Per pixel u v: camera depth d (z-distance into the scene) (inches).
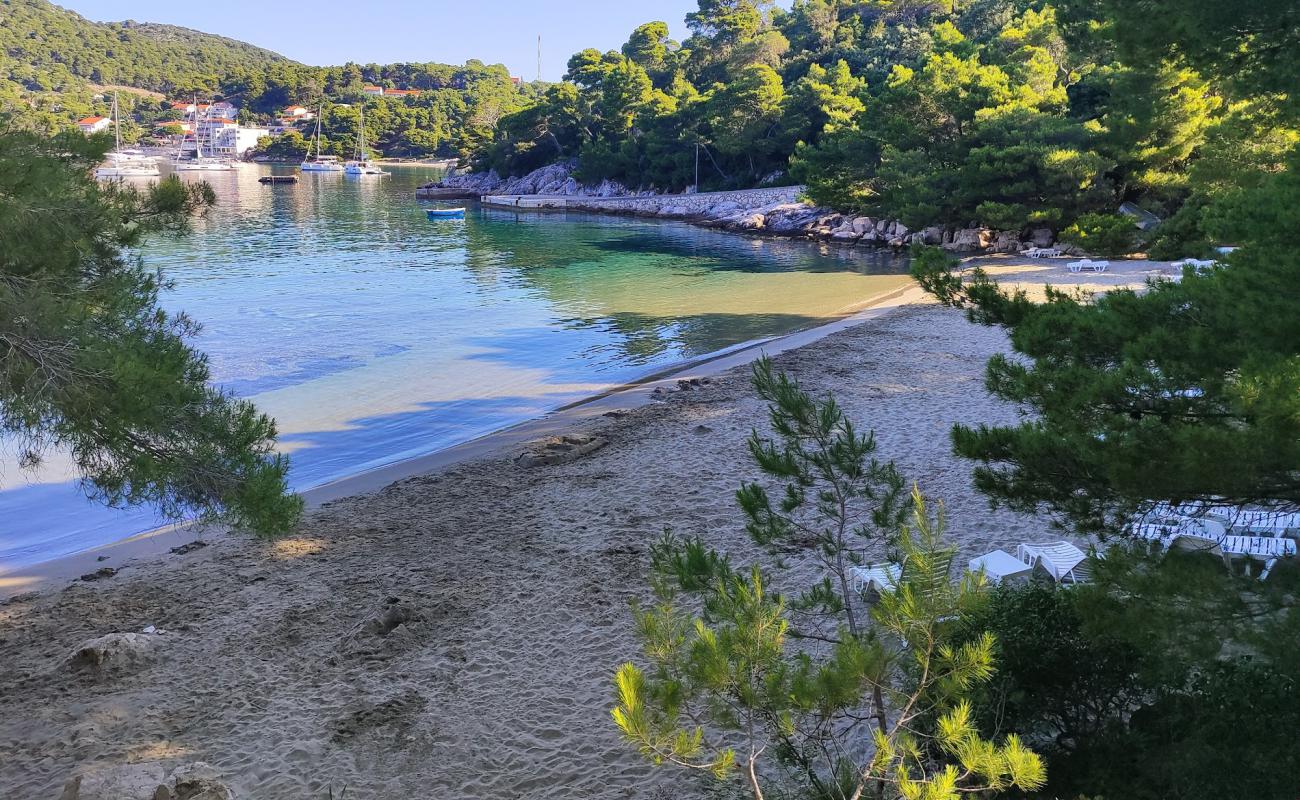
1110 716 207.3
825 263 1824.6
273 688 316.5
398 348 996.6
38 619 383.2
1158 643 166.2
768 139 3353.8
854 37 4190.5
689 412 677.9
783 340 1000.9
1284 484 186.5
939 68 1993.1
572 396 786.2
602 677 312.8
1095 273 1328.7
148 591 407.2
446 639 346.0
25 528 505.0
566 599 373.7
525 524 465.4
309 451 647.8
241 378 855.7
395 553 437.1
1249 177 633.0
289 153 7199.8
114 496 292.8
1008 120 1788.9
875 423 609.9
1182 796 173.5
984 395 677.3
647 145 3838.6
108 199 310.5
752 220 2610.7
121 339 294.4
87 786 243.6
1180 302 229.8
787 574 375.9
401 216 3102.9
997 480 235.0
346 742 283.0
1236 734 175.8
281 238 2329.0
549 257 1956.2
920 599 147.7
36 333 266.1
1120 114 1576.0
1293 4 281.3
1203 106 1487.5
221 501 300.8
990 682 200.1
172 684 322.0
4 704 313.0
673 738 130.9
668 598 172.6
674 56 5044.3
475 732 285.1
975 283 277.1
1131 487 192.9
